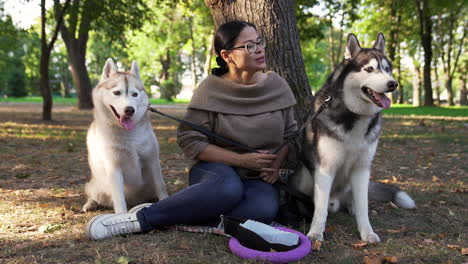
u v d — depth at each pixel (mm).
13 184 4344
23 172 5031
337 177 2854
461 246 2426
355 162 2682
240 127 2744
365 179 2688
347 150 2600
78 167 5449
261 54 2705
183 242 2426
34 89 56219
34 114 15883
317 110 2770
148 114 3279
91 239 2494
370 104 2508
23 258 2160
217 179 2494
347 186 3008
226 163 2701
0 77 47781
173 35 31328
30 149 6926
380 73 2404
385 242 2521
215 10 4344
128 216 2580
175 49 34719
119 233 2549
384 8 24453
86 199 3717
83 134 9211
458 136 8266
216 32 2822
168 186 4281
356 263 2170
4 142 7578
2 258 2197
